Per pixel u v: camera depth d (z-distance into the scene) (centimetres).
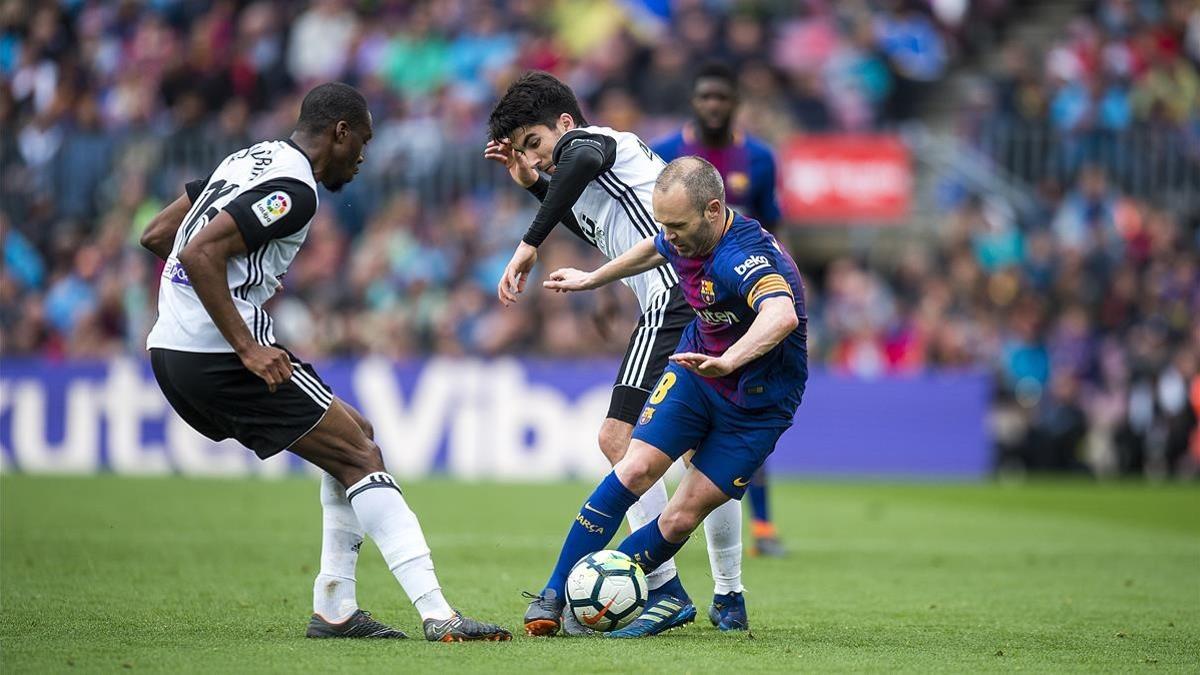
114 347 5972
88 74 7175
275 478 5212
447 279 6175
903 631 2106
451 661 1705
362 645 1836
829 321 6188
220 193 1827
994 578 2862
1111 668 1788
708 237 1875
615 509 1950
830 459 5822
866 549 3403
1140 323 6334
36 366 5456
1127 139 6981
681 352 1986
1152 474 6059
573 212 2205
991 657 1856
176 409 1923
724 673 1664
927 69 7556
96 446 5428
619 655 1767
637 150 2142
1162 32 7606
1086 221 6700
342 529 1928
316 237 6222
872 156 6525
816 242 7100
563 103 2130
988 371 5906
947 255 6588
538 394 5441
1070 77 7362
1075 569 3048
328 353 5903
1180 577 2925
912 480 5812
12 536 3234
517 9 7300
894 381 5838
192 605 2252
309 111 1881
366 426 1955
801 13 7381
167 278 1880
